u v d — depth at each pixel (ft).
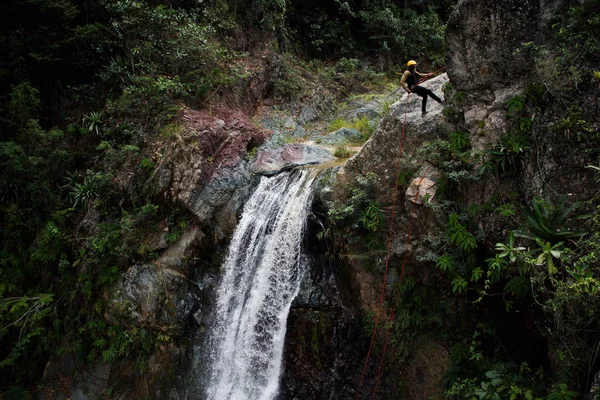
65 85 46.34
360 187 27.55
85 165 42.32
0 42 42.52
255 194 36.55
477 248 21.77
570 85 17.95
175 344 33.35
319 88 54.24
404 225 25.53
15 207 40.14
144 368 33.91
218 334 33.32
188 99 42.27
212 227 35.17
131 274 34.88
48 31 43.39
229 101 44.80
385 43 62.39
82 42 44.14
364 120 47.19
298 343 27.63
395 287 25.84
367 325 26.50
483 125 21.71
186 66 43.93
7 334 38.11
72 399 36.17
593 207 16.39
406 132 26.37
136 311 34.19
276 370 29.19
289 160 38.50
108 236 36.19
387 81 60.29
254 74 48.80
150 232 35.68
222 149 37.37
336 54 63.98
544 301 18.10
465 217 21.81
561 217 17.04
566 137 17.71
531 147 19.36
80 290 37.76
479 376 21.76
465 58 22.24
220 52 46.37
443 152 23.98
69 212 40.37
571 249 16.63
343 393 25.70
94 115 42.57
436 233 23.29
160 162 36.94
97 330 36.88
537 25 19.71
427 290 24.76
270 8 55.72
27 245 40.78
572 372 16.79
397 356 25.21
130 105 41.45
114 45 44.39
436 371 23.67
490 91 21.70
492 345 22.43
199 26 45.60
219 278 34.71
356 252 27.45
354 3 64.64
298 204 31.83
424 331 24.76
